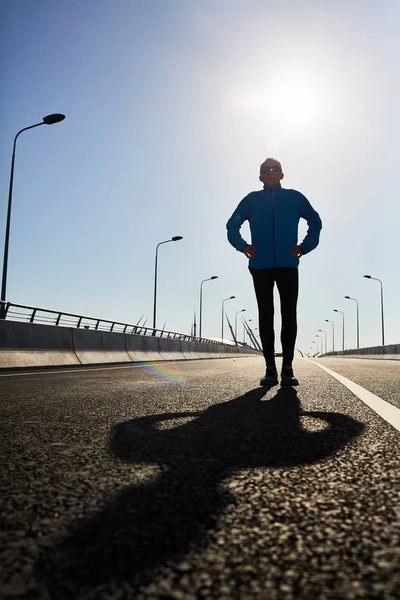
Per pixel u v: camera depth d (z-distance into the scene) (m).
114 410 3.42
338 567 0.98
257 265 5.24
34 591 0.88
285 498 1.46
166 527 1.21
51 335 12.64
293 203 5.24
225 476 1.71
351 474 1.75
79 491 1.53
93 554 1.04
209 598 0.85
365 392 4.67
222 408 3.52
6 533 1.17
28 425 2.78
